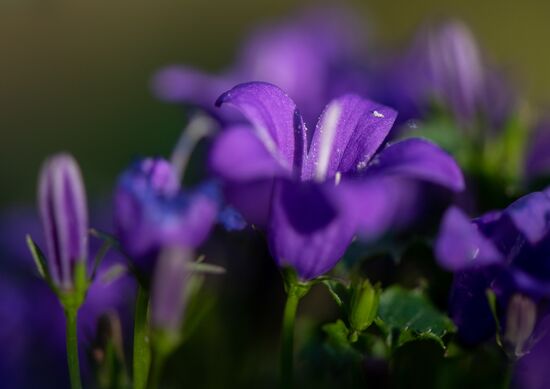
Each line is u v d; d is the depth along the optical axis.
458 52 0.27
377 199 0.22
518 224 0.22
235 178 0.21
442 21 0.28
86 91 0.49
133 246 0.22
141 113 0.45
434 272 0.24
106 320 0.24
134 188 0.22
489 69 0.30
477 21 0.63
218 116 0.28
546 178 0.26
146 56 0.53
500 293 0.22
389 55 0.35
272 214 0.22
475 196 0.27
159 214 0.22
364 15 0.41
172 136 0.43
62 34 0.51
